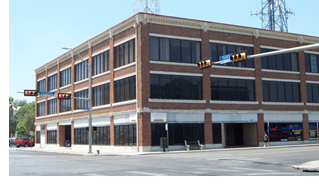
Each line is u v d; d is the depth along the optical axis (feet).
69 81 180.65
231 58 75.72
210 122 132.36
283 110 150.00
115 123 137.08
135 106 123.95
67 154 135.44
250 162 74.33
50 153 145.38
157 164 72.95
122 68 133.08
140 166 68.59
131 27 128.47
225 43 138.21
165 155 104.53
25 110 403.34
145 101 121.08
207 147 130.72
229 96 137.90
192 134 128.98
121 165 71.82
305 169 59.00
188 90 129.70
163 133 123.75
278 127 148.87
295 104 153.69
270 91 148.36
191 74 130.21
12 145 269.23
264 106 145.28
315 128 159.33
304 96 156.46
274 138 147.23
